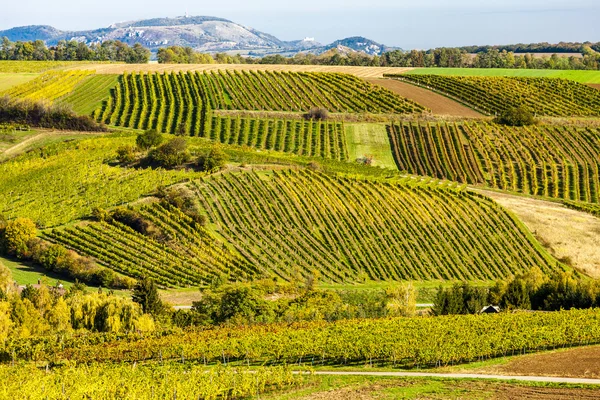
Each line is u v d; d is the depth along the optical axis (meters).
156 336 78.50
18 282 99.06
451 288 99.75
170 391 57.91
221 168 139.12
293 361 69.62
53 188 131.75
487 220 128.00
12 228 109.50
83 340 76.25
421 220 126.50
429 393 58.16
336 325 78.88
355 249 117.06
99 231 115.19
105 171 138.75
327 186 134.50
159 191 126.06
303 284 105.12
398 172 149.88
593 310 83.12
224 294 92.06
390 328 75.38
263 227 120.06
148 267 107.25
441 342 68.44
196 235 114.94
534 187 147.00
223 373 61.34
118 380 59.41
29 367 65.19
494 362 66.56
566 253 120.19
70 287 98.56
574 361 65.62
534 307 98.25
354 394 58.59
